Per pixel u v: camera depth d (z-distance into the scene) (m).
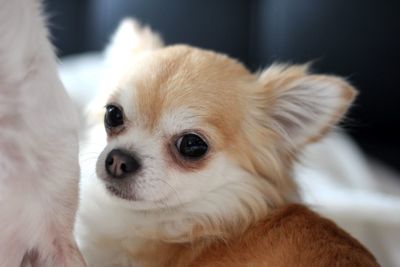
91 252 0.38
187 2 0.75
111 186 0.36
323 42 0.72
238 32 0.76
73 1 0.82
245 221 0.37
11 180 0.29
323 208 0.44
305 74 0.40
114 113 0.37
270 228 0.36
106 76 0.42
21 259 0.30
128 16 0.75
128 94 0.37
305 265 0.33
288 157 0.40
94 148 0.39
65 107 0.31
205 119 0.36
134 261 0.38
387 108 0.72
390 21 0.70
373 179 0.62
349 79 0.65
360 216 0.48
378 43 0.70
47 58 0.30
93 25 0.80
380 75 0.71
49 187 0.30
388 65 0.71
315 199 0.44
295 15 0.72
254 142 0.38
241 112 0.38
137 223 0.38
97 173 0.37
